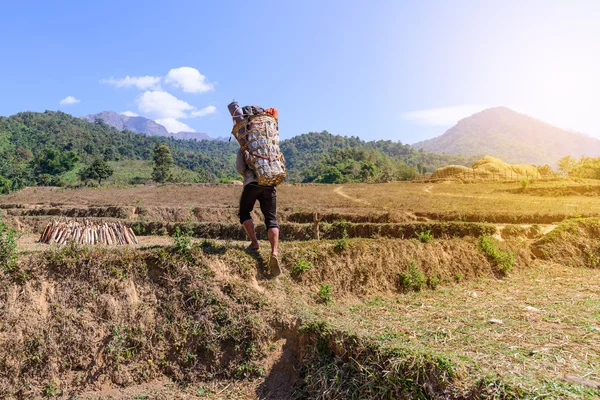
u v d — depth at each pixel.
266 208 6.31
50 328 5.11
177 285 5.71
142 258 5.84
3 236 5.76
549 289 7.70
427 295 7.36
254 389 4.89
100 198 28.81
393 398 4.16
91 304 5.39
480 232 11.38
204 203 24.50
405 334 5.07
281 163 6.01
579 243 10.25
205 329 5.36
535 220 15.53
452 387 3.86
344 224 13.32
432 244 8.60
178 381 5.09
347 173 109.44
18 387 4.77
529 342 4.83
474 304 6.67
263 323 5.41
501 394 3.59
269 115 6.18
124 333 5.26
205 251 6.18
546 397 3.41
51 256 5.61
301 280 6.77
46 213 20.77
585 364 4.16
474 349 4.60
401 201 23.12
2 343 4.89
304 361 4.99
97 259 5.70
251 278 6.11
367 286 7.31
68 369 5.00
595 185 28.31
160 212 19.88
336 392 4.47
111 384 4.99
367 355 4.55
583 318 5.75
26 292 5.30
